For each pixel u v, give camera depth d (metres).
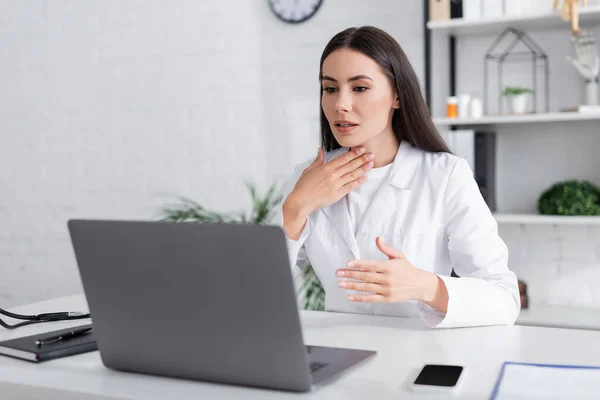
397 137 1.68
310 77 3.17
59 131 3.65
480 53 2.94
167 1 3.39
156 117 3.44
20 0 3.69
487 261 1.51
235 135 3.31
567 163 2.84
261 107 3.26
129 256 0.98
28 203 3.73
